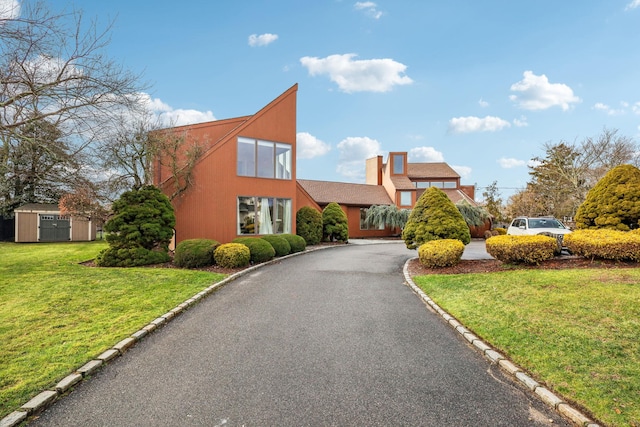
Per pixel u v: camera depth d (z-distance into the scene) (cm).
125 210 1131
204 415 303
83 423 292
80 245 1697
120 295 719
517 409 316
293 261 1312
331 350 457
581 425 289
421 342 489
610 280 680
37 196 1866
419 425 289
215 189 1523
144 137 1304
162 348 465
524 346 444
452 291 743
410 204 3166
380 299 735
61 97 865
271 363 415
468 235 1238
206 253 1075
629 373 362
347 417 300
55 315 580
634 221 1044
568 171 3102
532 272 802
